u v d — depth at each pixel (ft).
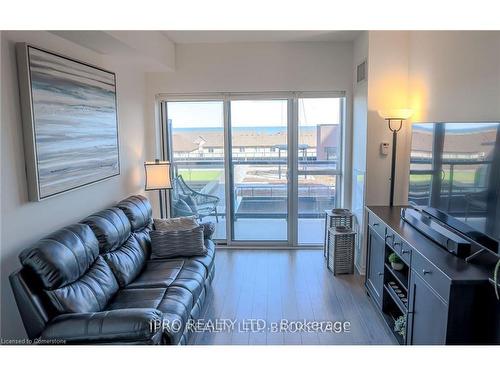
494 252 6.43
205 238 12.77
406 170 12.85
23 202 7.78
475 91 8.70
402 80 12.76
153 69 14.79
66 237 7.80
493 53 7.97
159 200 16.15
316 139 15.87
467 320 6.22
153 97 15.52
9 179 7.39
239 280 12.91
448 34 9.94
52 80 8.49
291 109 15.65
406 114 11.78
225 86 15.34
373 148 13.12
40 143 8.05
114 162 12.05
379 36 12.61
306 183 16.21
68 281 7.40
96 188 11.04
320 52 14.96
